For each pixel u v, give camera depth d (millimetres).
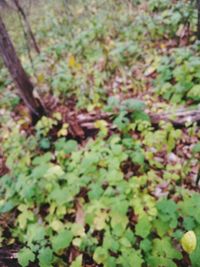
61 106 4457
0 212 3176
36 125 4012
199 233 2498
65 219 3064
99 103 4250
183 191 2932
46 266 2641
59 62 5500
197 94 3719
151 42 5160
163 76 4211
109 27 5922
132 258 2475
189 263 2527
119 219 2746
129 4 6359
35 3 8148
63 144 3686
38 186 3234
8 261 2865
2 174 3830
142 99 4164
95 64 5137
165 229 2643
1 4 7926
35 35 6922
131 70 4738
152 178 3109
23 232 3045
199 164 3182
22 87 3941
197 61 3928
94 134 3877
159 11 5625
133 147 3477
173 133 3346
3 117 4621
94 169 3217
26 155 3729
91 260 2752
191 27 4840
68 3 7527
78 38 5766
